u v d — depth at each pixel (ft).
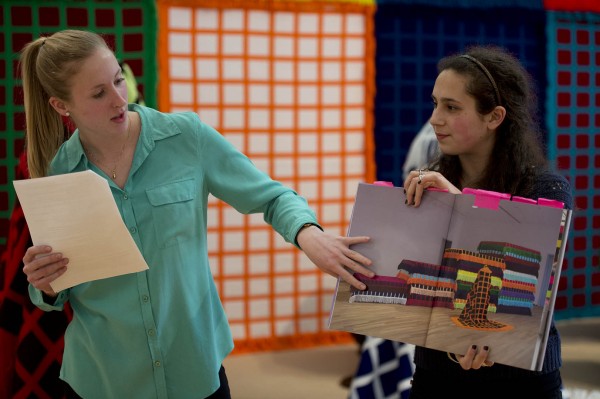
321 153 15.01
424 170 5.98
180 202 5.46
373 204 5.45
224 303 14.65
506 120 5.58
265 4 14.25
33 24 13.29
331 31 14.80
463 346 5.10
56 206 4.87
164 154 5.53
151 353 5.47
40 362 8.64
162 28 13.71
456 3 15.19
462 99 5.43
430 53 15.33
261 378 13.25
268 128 14.64
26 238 8.61
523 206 5.05
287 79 14.65
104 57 5.08
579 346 14.80
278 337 14.98
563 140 16.34
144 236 5.40
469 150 5.61
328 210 15.17
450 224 5.25
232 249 14.61
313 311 15.17
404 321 5.27
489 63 5.47
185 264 5.48
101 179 4.83
